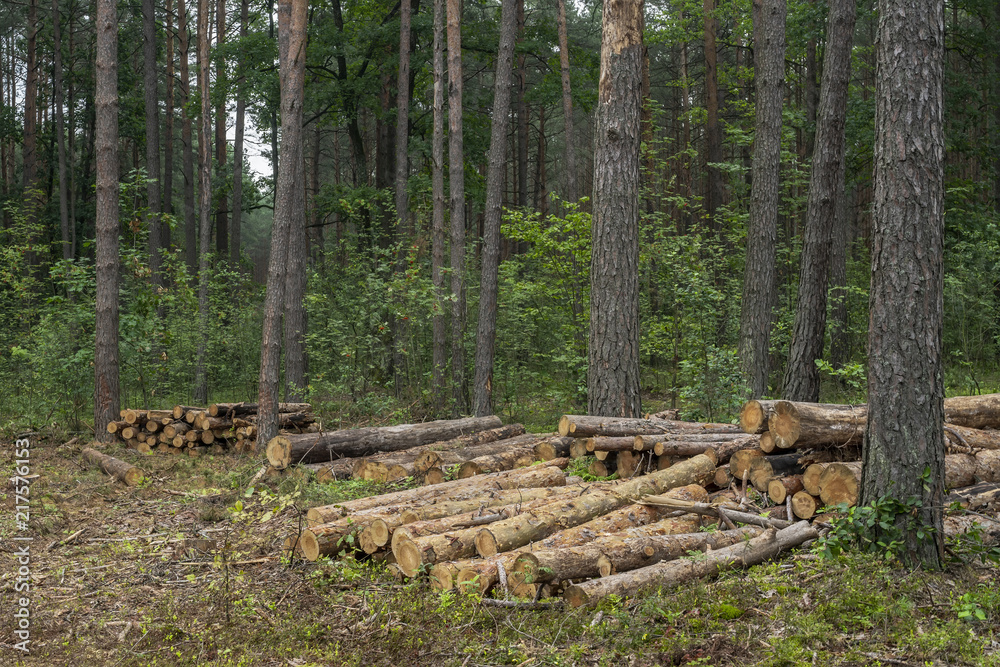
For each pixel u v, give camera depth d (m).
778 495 6.60
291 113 10.88
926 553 5.46
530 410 14.78
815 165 11.37
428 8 24.23
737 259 15.49
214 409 10.77
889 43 5.63
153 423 11.08
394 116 21.91
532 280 16.66
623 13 9.95
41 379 13.02
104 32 11.82
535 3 31.81
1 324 15.84
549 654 4.47
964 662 4.18
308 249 32.59
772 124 12.59
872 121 18.14
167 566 6.40
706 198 27.66
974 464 7.07
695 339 12.56
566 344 14.15
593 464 8.51
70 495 8.53
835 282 16.64
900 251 5.59
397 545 5.92
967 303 14.40
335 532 6.38
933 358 5.57
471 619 5.00
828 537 5.62
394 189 21.86
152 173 19.17
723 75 21.30
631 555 5.50
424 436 10.52
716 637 4.54
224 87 21.14
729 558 5.54
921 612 4.77
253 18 25.12
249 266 28.22
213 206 26.78
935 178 5.58
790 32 18.41
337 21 22.33
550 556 5.30
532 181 41.62
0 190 31.83
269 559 6.48
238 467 9.91
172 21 27.27
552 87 21.81
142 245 13.88
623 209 10.01
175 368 16.44
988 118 21.64
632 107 10.03
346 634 4.96
